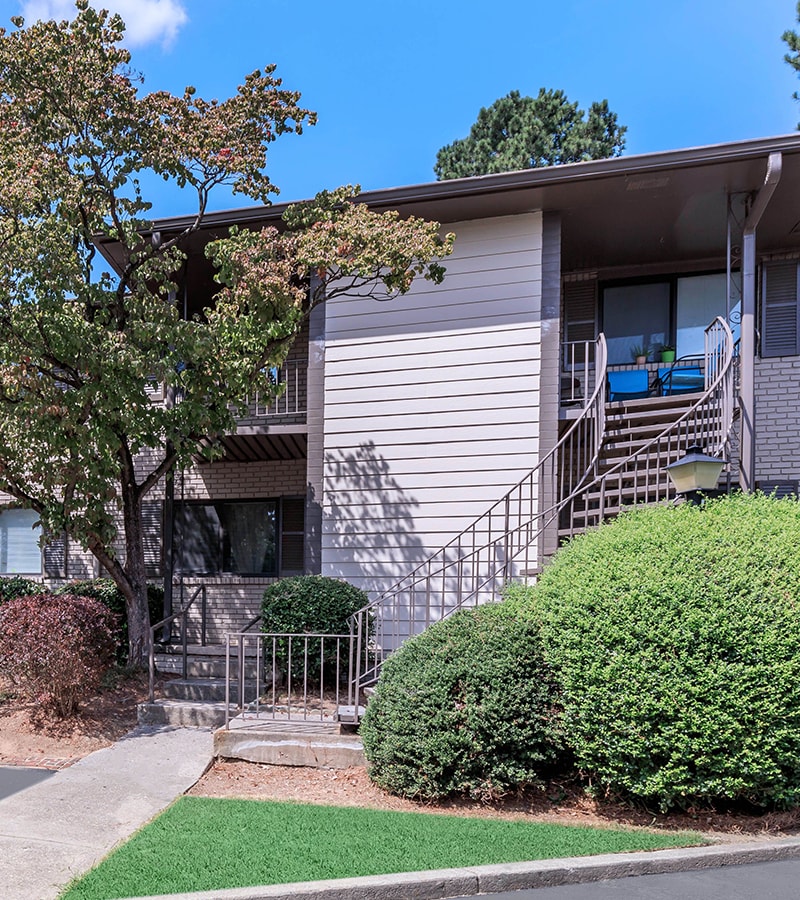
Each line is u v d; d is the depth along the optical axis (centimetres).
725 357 738
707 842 445
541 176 801
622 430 805
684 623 464
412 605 750
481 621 568
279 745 597
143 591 858
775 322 984
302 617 780
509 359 878
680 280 1057
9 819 488
